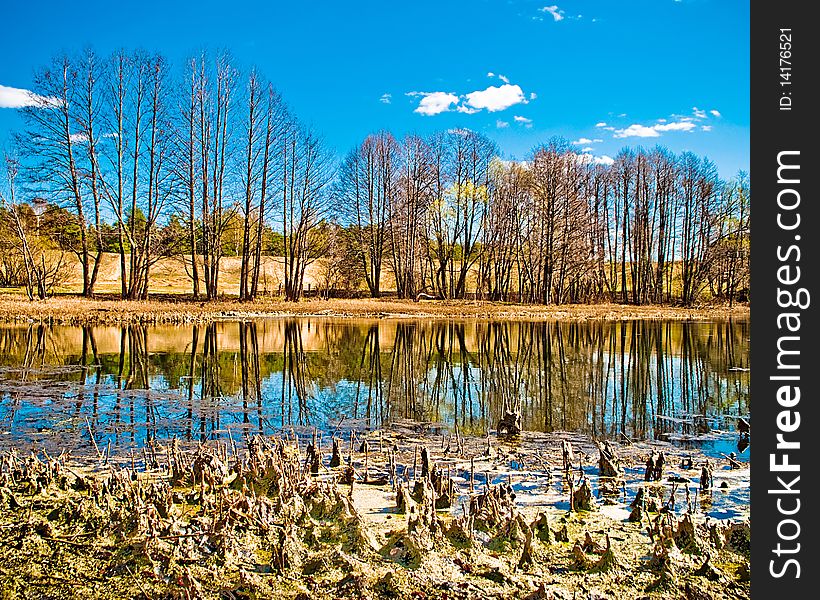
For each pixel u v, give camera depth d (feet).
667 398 42.68
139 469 23.18
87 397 38.65
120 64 113.39
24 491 18.61
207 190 120.37
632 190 172.76
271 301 123.95
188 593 12.37
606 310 129.08
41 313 85.92
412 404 39.96
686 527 15.71
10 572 13.33
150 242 119.34
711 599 13.07
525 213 157.17
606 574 14.16
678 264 226.58
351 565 14.10
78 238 114.32
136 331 77.66
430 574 13.75
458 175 163.84
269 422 33.63
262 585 13.08
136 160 114.83
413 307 122.93
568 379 50.29
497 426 33.99
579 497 19.36
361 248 161.89
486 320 109.29
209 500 17.89
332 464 24.77
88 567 13.64
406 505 18.53
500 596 12.87
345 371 52.95
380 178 159.22
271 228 137.08
